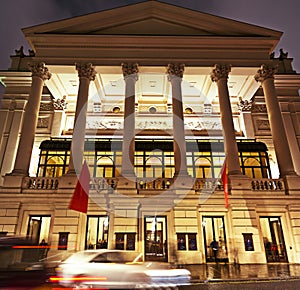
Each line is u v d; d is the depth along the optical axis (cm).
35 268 678
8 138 2512
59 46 2317
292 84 2766
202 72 2395
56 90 2673
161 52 2341
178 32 2405
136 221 1822
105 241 1823
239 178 1962
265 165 2439
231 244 1831
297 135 2616
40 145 2458
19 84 2692
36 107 2178
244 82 2636
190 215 1862
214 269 1474
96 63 2283
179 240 1806
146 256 1786
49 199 1853
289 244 1867
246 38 2341
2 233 1778
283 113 2691
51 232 1795
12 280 626
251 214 1870
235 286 1003
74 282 704
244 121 2772
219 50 2359
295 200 1927
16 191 1870
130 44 2341
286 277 1169
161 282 819
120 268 777
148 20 2419
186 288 961
